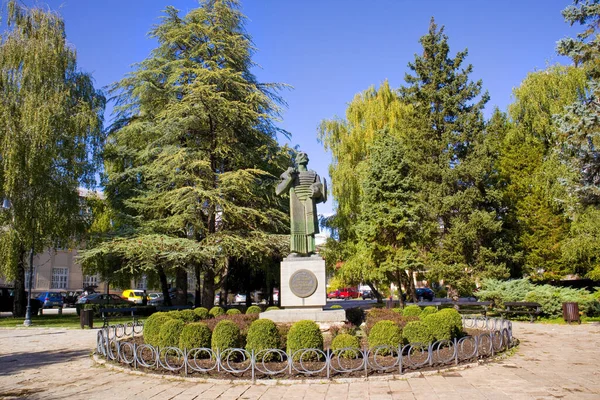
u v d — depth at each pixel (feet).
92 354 35.40
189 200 66.44
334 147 92.02
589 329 48.91
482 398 21.21
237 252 67.46
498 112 94.68
